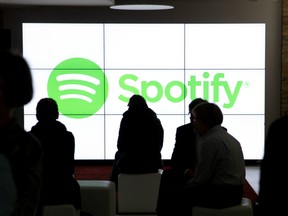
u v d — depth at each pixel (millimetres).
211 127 5496
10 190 1873
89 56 11391
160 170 7797
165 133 11445
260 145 11461
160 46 11383
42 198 2150
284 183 2475
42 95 11391
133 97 7535
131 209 7645
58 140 5395
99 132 11477
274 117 11453
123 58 11406
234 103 11438
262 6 11344
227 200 5500
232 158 5453
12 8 11234
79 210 5867
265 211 2504
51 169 5402
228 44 11391
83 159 11469
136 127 7484
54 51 11352
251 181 10078
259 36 11383
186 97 11438
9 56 1979
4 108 1962
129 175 7625
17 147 1979
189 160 6500
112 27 11352
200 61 11414
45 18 11305
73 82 11422
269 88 11438
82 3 10258
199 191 5539
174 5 11328
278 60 11414
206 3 11344
